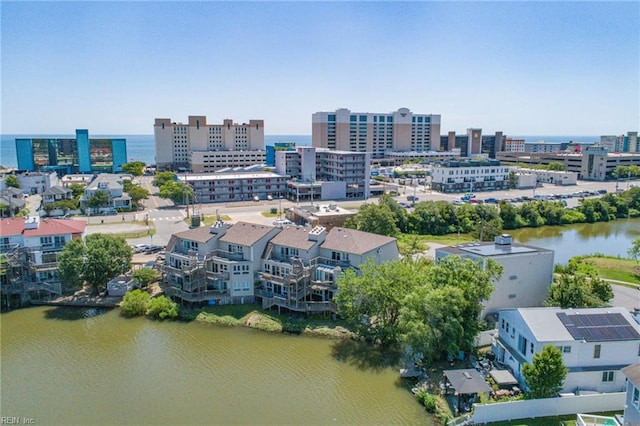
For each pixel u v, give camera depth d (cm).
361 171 18975
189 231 8000
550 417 4416
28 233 8225
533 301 6681
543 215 14862
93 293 7812
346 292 6244
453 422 4388
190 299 7194
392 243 7581
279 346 6206
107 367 5731
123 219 13725
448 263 5894
